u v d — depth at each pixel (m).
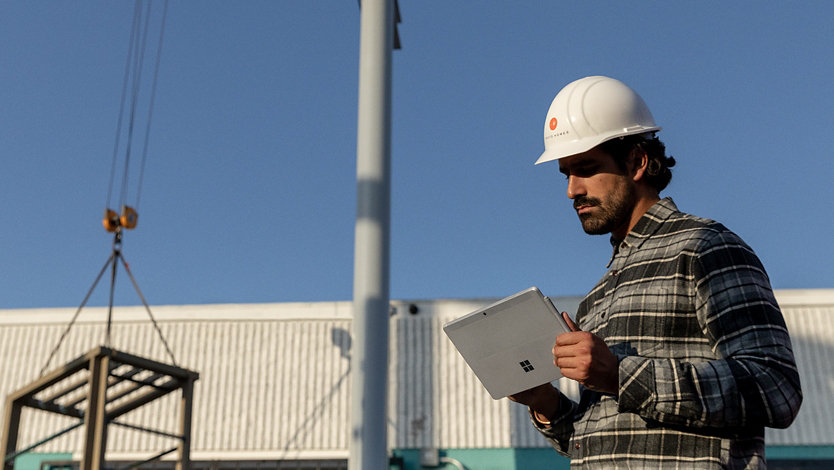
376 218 7.86
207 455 19.77
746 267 2.34
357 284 7.70
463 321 2.71
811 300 19.73
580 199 2.79
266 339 20.78
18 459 19.81
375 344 7.46
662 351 2.37
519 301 2.61
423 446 19.38
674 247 2.48
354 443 7.19
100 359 10.88
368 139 8.14
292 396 20.22
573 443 2.59
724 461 2.21
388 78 8.42
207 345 20.77
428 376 20.00
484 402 19.67
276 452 19.72
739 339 2.25
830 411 18.88
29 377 20.62
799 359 19.34
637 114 2.87
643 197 2.75
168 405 20.20
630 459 2.33
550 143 2.94
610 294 2.62
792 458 18.69
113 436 19.94
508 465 19.08
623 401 2.21
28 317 21.22
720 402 2.13
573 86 2.97
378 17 8.61
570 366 2.25
